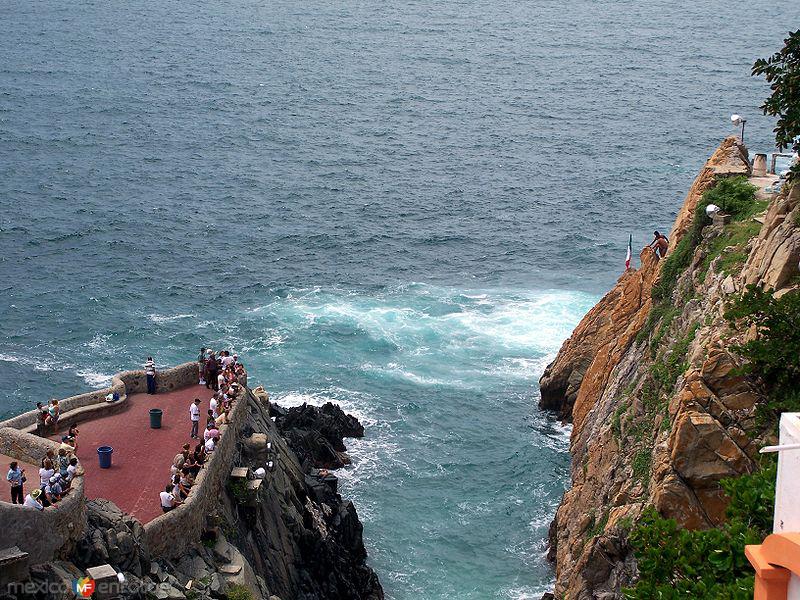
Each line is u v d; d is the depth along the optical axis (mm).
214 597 38031
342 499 58000
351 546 53750
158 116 168875
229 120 168875
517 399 73812
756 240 43250
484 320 87250
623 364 54875
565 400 70125
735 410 37031
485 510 60312
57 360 78938
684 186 135000
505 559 55781
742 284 42094
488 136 163500
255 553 44125
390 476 63094
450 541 57125
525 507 60844
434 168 143250
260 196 126688
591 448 52719
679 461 37062
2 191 121875
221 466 44031
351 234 112062
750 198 49969
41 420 45406
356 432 67625
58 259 100375
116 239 106812
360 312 88625
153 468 43281
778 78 41812
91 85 190500
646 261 60875
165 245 106000
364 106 184500
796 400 35250
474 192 131000
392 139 160375
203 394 51844
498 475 64125
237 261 102188
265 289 94438
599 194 130125
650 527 29547
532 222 118125
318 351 80875
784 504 19141
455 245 109312
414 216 120250
